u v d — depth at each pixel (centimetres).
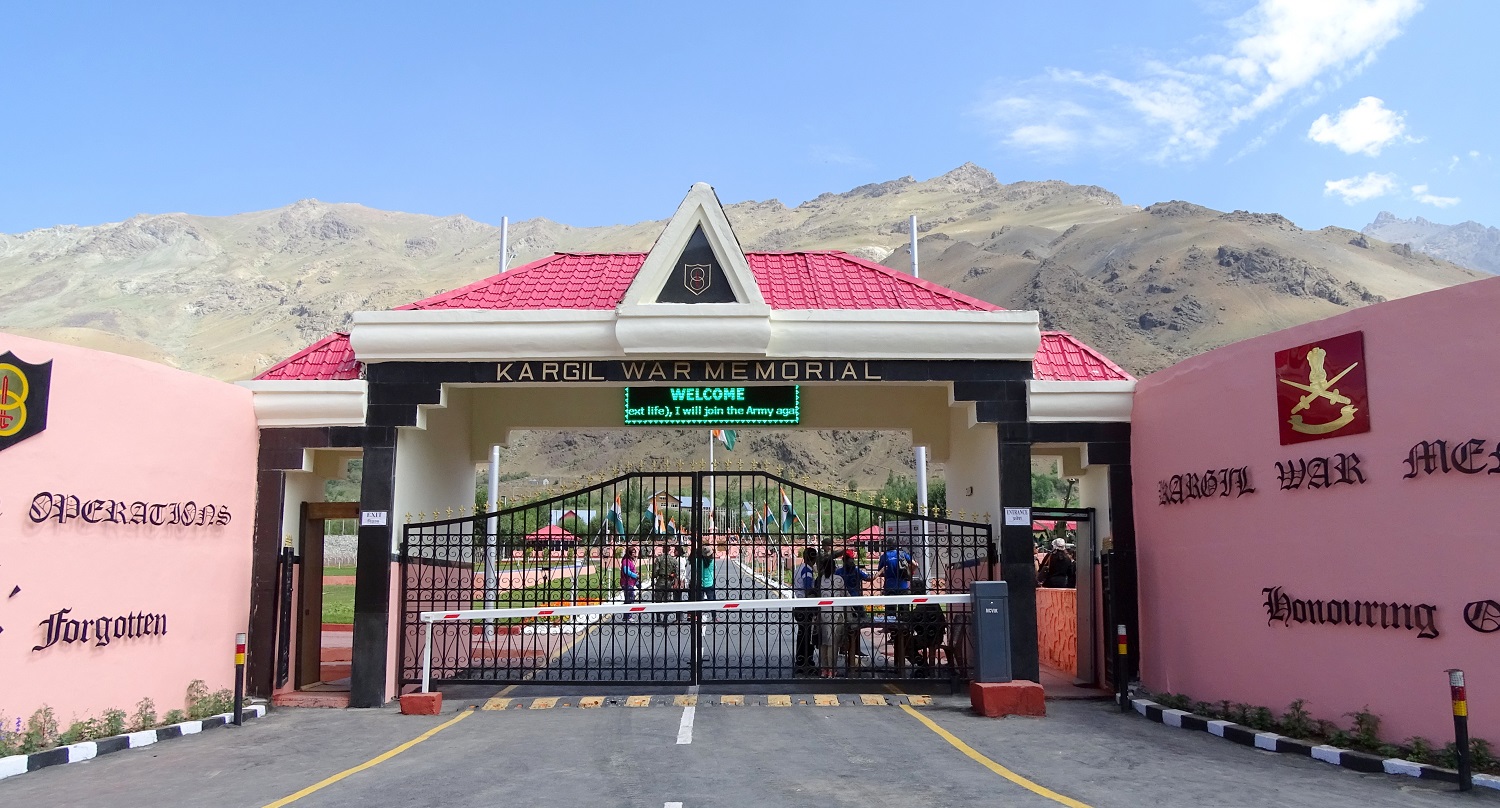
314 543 1453
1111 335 14112
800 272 1445
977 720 1139
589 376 1307
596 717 1153
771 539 1473
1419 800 738
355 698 1259
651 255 1297
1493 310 811
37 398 953
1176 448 1234
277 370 1370
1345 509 945
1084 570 1439
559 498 1323
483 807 732
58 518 972
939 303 1375
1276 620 1032
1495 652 794
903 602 1229
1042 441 1334
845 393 1644
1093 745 990
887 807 723
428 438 1455
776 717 1145
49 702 955
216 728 1119
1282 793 772
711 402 1358
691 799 748
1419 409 869
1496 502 801
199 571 1175
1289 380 1023
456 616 1250
